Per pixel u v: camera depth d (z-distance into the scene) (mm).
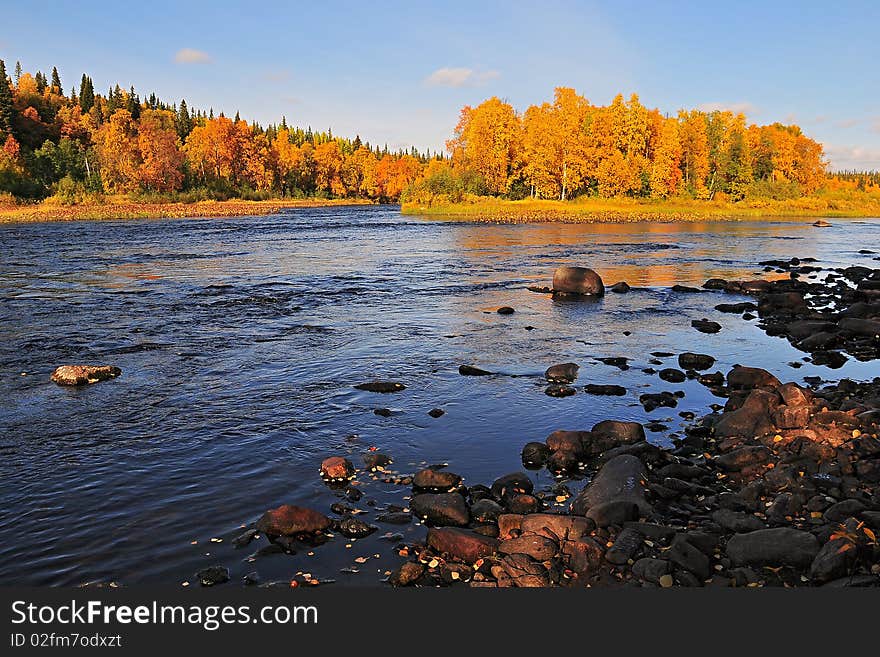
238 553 6742
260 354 15133
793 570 6215
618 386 12578
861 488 7707
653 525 6988
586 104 93562
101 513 7594
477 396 12188
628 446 9195
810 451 8688
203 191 105062
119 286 25312
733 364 14766
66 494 8070
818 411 10016
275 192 123812
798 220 76125
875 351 15859
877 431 9211
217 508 7734
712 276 29953
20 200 85812
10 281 26234
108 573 6434
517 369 14055
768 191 97938
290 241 46188
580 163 85688
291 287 25609
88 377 12695
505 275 29703
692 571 6195
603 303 22781
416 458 9352
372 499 7992
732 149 98000
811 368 14422
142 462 9047
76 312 19984
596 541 6699
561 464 9031
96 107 126625
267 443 9797
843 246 44844
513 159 89125
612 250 40625
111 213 75000
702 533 6734
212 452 9430
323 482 8484
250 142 118125
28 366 13891
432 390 12516
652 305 22422
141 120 114875
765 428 9727
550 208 78125
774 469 8336
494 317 20016
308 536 7098
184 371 13633
